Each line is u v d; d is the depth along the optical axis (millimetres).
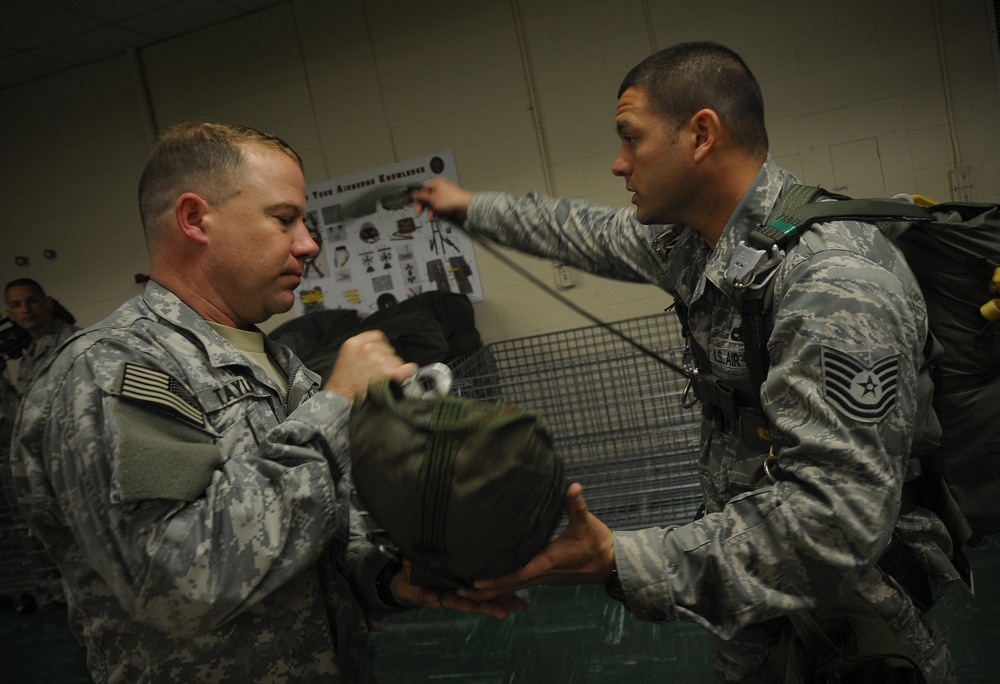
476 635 2688
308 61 4270
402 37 4125
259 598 890
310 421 939
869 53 3578
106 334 969
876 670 996
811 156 3725
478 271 4176
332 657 1040
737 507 955
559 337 4113
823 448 896
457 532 733
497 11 3971
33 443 961
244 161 1047
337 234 4363
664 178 1146
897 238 1198
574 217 1516
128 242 4699
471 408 753
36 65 4453
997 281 1097
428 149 4184
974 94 3480
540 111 4004
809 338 931
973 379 1139
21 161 4805
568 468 3432
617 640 2496
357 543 1194
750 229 1112
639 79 1147
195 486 879
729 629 924
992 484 1154
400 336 3291
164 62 4469
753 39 3703
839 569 887
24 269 4922
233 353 1034
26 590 3438
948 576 1150
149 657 965
